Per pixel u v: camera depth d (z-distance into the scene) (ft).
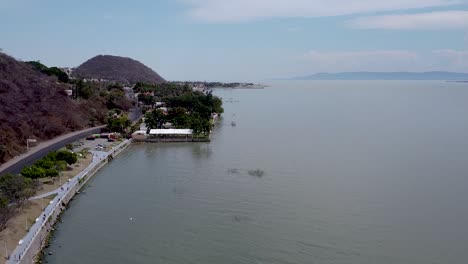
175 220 323.37
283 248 275.39
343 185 409.28
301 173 453.58
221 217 328.08
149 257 264.72
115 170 485.56
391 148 587.68
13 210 290.76
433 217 328.49
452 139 654.94
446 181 422.41
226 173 456.04
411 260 262.06
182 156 555.69
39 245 274.98
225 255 266.36
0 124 547.90
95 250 274.98
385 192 387.96
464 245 281.74
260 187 403.34
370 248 276.62
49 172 393.50
